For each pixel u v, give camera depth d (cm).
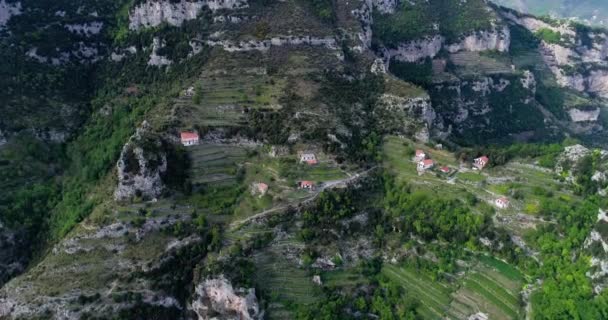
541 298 15000
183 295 15812
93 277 15475
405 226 17188
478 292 15650
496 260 16475
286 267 15975
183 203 17488
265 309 15025
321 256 16212
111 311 14888
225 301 15000
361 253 16788
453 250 16675
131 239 16375
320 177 18338
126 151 17388
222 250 15975
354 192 18175
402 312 15175
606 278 14588
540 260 16038
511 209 17112
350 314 15288
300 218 17062
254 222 16750
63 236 17175
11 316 14788
